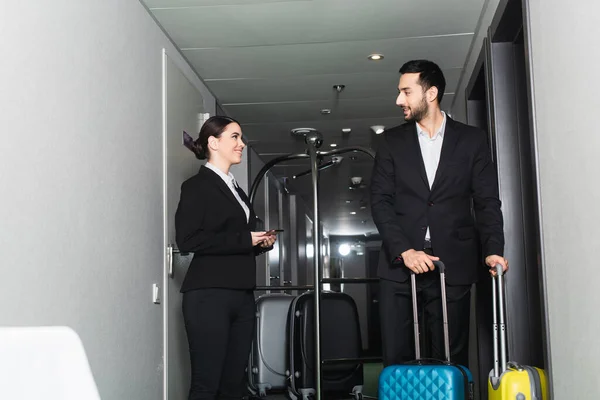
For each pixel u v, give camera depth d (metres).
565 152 2.16
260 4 3.60
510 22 3.19
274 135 6.68
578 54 2.00
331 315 4.26
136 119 3.24
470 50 4.37
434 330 2.97
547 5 2.33
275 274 8.45
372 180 3.03
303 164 8.07
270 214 8.25
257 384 4.42
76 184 2.44
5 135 1.92
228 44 4.18
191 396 3.00
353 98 5.47
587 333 1.98
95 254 2.61
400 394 2.54
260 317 4.48
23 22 2.06
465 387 2.54
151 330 3.34
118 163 2.94
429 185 2.91
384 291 2.96
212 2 3.54
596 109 1.85
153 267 3.41
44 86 2.20
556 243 2.30
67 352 1.27
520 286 3.40
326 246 15.87
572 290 2.12
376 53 4.44
